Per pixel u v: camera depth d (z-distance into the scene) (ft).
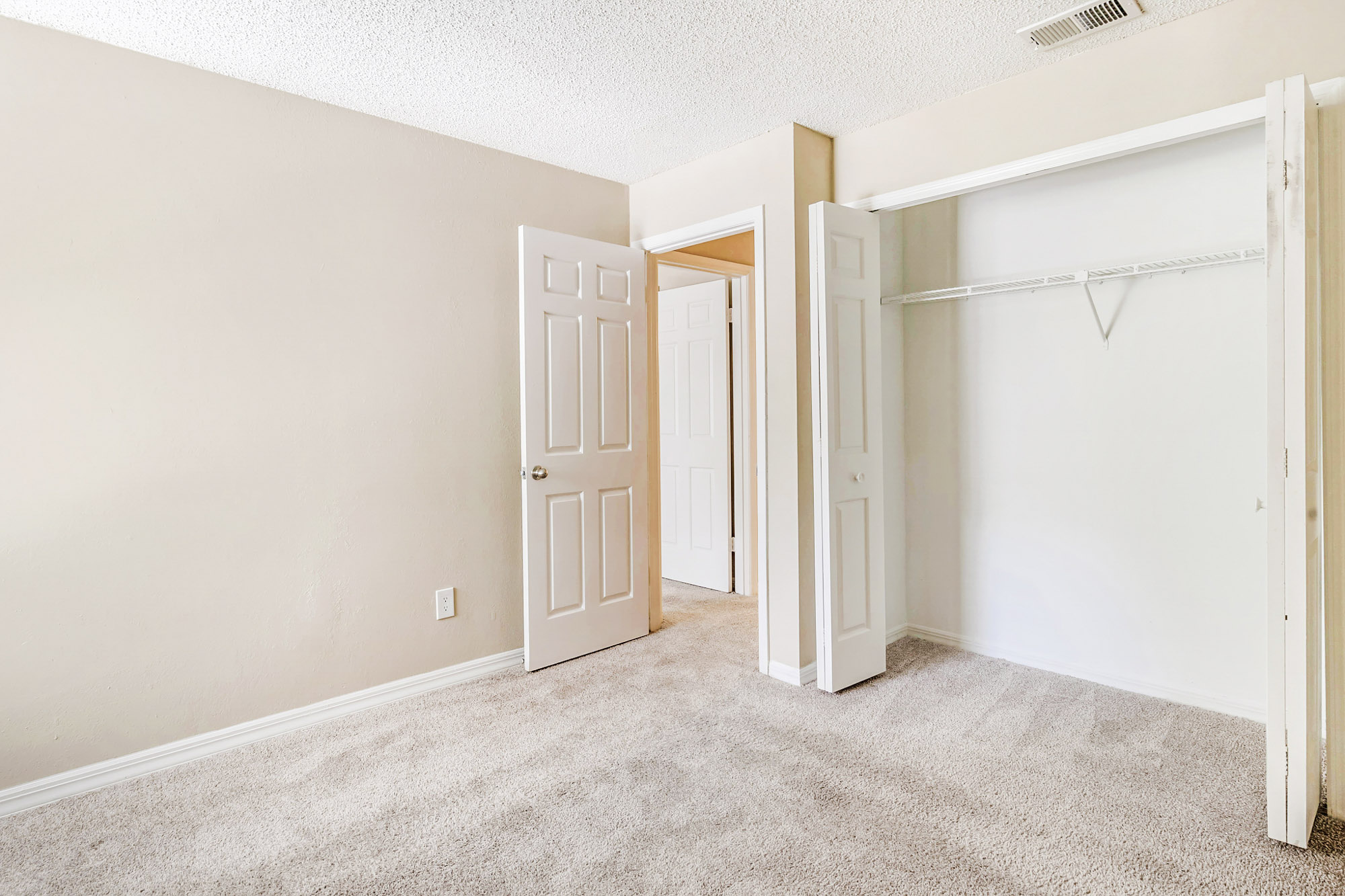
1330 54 6.08
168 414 7.23
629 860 5.61
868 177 9.41
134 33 6.71
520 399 10.19
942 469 10.78
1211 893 5.09
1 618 6.39
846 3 6.49
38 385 6.53
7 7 6.19
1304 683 5.39
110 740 6.96
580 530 10.33
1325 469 5.67
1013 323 9.84
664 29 6.90
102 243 6.83
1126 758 7.11
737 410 13.89
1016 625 10.01
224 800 6.64
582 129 9.29
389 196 8.84
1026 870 5.40
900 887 5.23
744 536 13.92
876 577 9.48
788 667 9.40
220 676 7.60
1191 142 8.07
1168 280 8.39
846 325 9.03
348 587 8.53
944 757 7.20
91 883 5.47
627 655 10.50
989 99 8.20
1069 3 6.53
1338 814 5.87
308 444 8.18
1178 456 8.39
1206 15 6.68
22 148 6.42
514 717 8.40
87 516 6.80
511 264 10.08
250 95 7.77
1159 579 8.61
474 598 9.71
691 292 14.49
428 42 7.05
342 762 7.35
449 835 6.02
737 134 9.51
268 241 7.86
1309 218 5.37
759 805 6.37
